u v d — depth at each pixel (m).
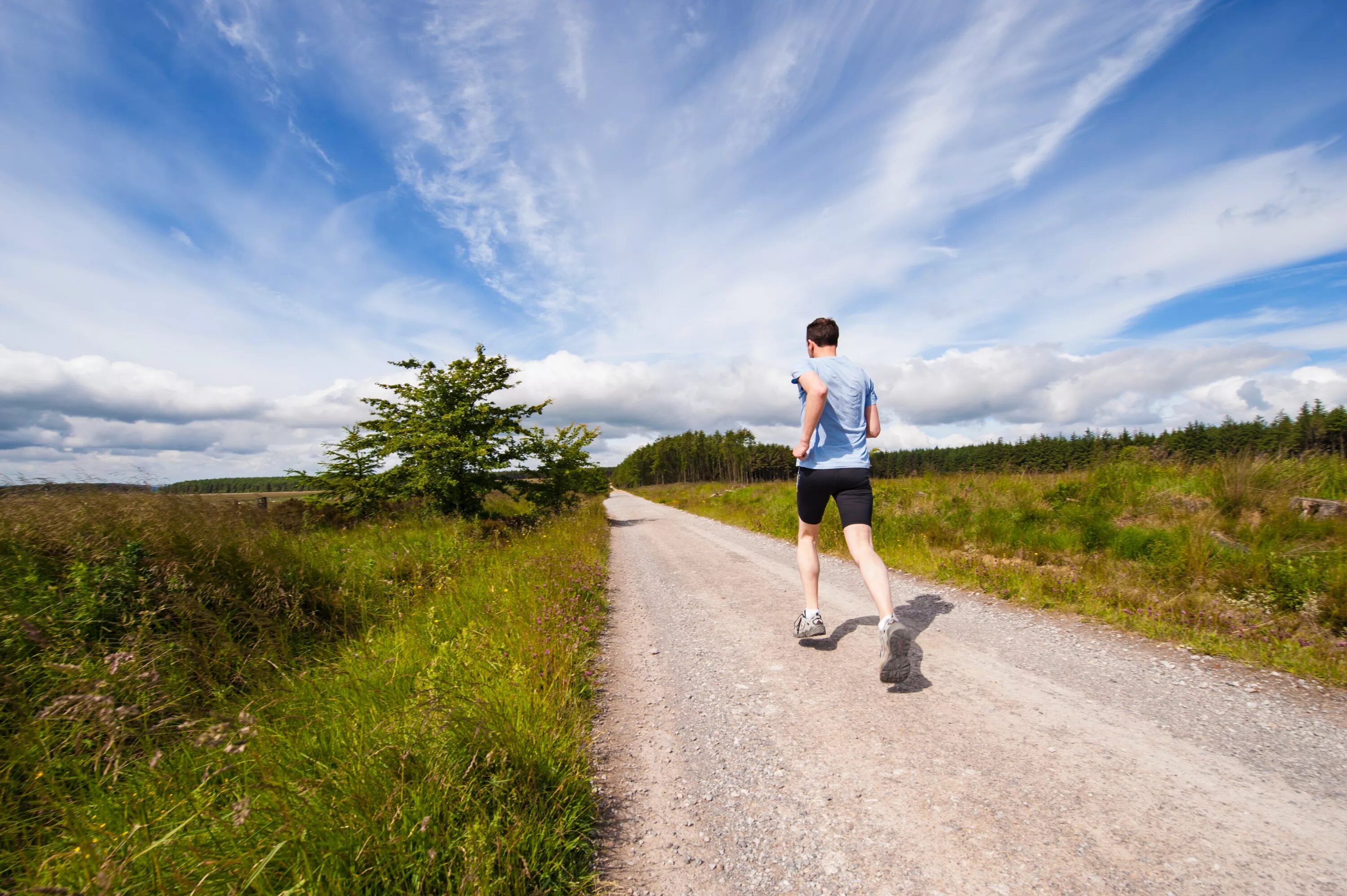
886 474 17.52
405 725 2.34
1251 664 3.23
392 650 3.98
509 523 14.81
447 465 14.19
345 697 2.96
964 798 2.07
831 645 3.99
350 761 2.13
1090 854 1.71
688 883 1.74
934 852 1.79
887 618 2.90
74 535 4.15
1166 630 3.83
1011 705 2.84
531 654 3.55
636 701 3.32
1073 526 6.82
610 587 7.22
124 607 3.54
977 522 8.05
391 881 1.64
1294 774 2.10
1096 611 4.36
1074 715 2.70
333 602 4.86
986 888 1.61
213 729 2.20
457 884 1.64
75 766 2.28
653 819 2.11
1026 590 5.03
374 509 14.52
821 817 2.04
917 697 3.01
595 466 19.77
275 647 3.81
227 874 1.60
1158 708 2.73
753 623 4.82
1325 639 3.43
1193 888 1.53
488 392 15.77
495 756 2.10
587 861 1.87
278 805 1.80
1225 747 2.33
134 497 5.05
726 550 10.17
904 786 2.18
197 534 4.59
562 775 2.24
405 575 6.79
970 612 4.70
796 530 11.49
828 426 3.40
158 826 1.86
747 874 1.77
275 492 13.20
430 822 1.76
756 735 2.73
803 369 3.40
